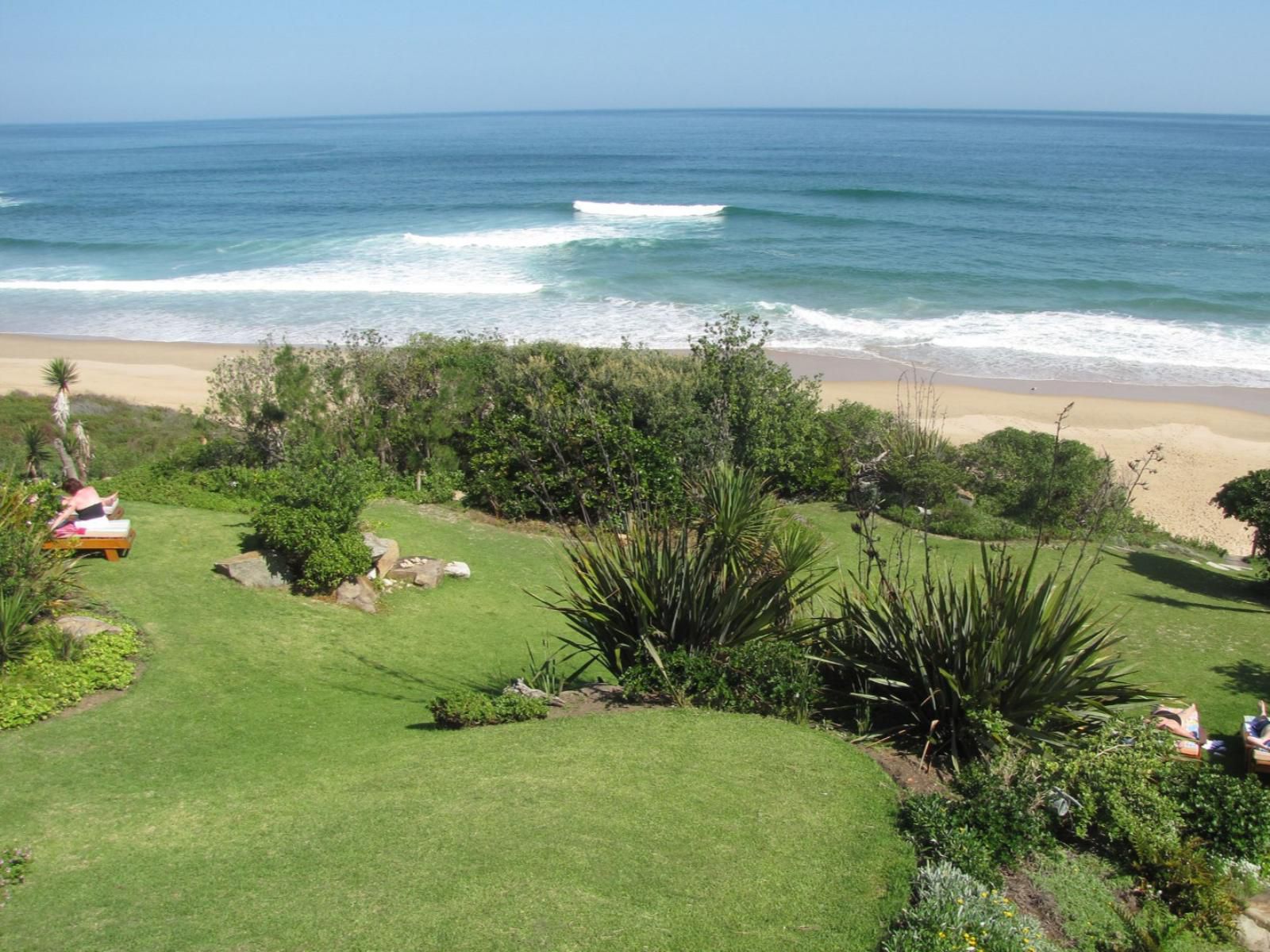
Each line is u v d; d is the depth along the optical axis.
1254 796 6.59
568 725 7.93
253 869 5.79
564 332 34.03
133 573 11.26
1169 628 12.55
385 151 138.62
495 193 77.00
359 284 42.12
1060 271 44.44
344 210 67.00
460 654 10.80
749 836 6.14
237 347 33.09
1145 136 178.50
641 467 14.82
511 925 5.19
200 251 51.34
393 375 16.84
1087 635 8.04
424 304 38.50
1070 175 88.50
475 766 7.15
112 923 5.25
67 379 15.84
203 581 11.34
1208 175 89.94
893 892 5.63
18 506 10.28
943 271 44.12
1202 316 37.38
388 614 11.63
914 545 15.31
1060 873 6.14
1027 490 17.08
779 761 7.17
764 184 80.38
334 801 6.68
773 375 17.62
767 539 9.30
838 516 16.70
